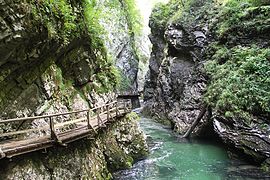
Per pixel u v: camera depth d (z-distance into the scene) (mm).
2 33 7957
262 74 16312
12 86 9898
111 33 44125
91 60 18031
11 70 9344
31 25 9102
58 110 12500
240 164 15336
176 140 21797
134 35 55469
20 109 10141
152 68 37281
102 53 21438
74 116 13930
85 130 11211
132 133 18359
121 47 45594
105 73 21438
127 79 45188
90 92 17453
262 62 16797
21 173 7918
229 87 17312
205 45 24000
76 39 14461
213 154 17688
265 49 17828
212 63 21453
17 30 8453
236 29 20734
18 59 9359
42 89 11734
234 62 19312
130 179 13648
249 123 15312
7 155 7121
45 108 11555
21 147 7637
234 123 16062
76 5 15305
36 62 10906
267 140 14109
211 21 24094
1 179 7254
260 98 15141
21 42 8898
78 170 10648
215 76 20312
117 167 15047
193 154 17828
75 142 11125
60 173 9562
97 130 12836
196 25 25656
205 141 21266
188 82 24766
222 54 21000
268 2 20250
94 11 20266
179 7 32062
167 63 29906
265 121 14859
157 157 17406
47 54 11578
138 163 16359
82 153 11539
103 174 13047
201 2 27016
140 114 37531
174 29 27906
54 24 11398
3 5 7938
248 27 19688
